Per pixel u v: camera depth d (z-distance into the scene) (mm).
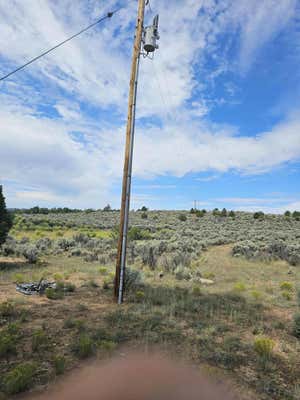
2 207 13570
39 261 14117
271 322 6270
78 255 17562
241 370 4043
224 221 49438
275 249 18484
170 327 5617
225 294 8789
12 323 5328
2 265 12805
